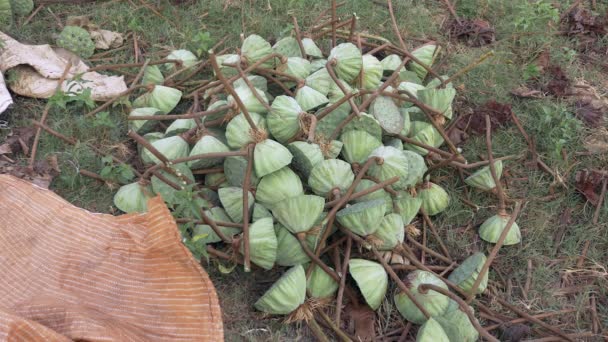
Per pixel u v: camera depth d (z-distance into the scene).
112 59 1.51
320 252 1.13
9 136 1.30
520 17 1.65
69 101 1.35
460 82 1.56
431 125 1.31
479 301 1.20
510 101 1.54
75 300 0.97
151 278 0.99
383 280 1.10
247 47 1.33
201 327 0.95
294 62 1.32
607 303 1.23
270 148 1.13
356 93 1.19
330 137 1.21
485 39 1.68
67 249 1.05
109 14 1.60
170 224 0.96
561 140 1.39
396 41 1.64
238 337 1.08
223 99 1.31
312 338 1.09
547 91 1.57
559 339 1.15
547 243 1.30
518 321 1.16
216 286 1.13
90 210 1.21
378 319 1.14
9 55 1.36
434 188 1.27
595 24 1.72
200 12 1.64
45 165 1.25
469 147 1.43
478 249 1.28
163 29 1.58
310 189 1.21
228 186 1.20
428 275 1.12
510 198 1.36
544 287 1.24
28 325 0.81
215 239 1.13
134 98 1.41
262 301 1.06
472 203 1.33
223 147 1.18
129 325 0.95
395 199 1.19
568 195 1.38
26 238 1.06
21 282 1.01
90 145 1.29
